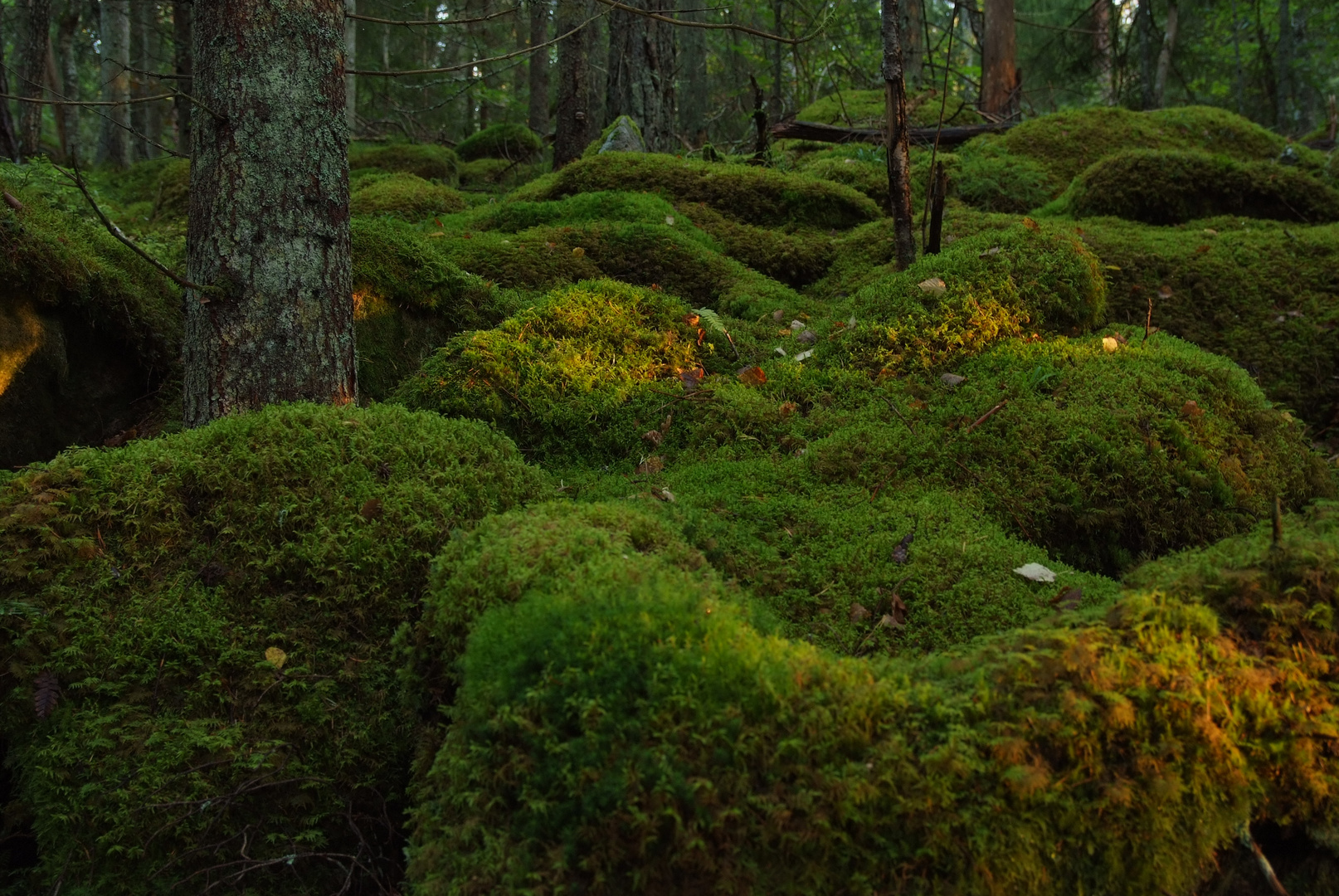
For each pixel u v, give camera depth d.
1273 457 3.76
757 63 19.30
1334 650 1.97
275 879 2.41
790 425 4.05
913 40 13.50
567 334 4.45
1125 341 4.41
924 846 1.72
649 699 1.82
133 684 2.56
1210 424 3.72
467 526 2.98
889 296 4.63
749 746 1.75
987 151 9.08
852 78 15.99
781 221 7.56
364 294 4.82
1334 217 6.79
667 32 10.90
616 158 8.07
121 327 4.45
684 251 6.34
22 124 11.51
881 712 1.82
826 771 1.74
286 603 2.74
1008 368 4.07
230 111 3.58
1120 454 3.50
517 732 1.88
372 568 2.80
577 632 1.94
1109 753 1.80
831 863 1.73
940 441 3.71
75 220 4.83
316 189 3.70
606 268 6.20
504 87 24.23
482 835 1.91
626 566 2.27
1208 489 3.47
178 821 2.38
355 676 2.66
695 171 7.81
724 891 1.70
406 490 3.00
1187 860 1.81
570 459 4.04
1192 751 1.80
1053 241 4.69
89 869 2.37
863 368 4.34
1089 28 18.09
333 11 3.76
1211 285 5.55
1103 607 2.19
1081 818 1.76
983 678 1.90
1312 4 16.95
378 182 9.66
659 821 1.72
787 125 10.86
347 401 3.85
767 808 1.72
